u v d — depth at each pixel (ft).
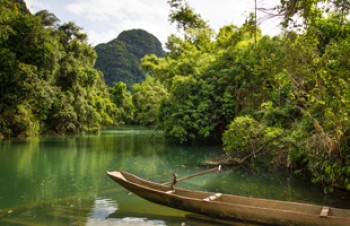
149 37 467.11
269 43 27.89
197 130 80.74
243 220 23.21
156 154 65.62
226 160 50.11
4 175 43.42
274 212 22.12
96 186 36.88
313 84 28.48
